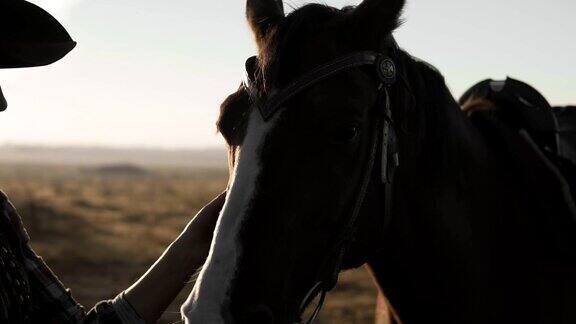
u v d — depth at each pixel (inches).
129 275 508.4
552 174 90.6
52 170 4446.4
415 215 80.6
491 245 87.6
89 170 4586.6
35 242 684.1
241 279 63.6
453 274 83.0
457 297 83.6
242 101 71.1
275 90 67.6
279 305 65.9
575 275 92.8
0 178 2827.3
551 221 89.0
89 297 426.3
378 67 72.4
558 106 112.7
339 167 67.6
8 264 58.7
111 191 1931.6
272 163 65.9
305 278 68.7
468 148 86.2
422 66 83.7
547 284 89.7
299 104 67.2
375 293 460.4
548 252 89.6
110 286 464.8
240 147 67.6
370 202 73.3
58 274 506.0
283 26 71.3
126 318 71.4
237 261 63.9
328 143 67.0
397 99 76.0
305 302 70.3
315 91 67.6
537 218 90.0
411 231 80.9
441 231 81.4
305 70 68.3
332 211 67.8
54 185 2145.7
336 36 72.2
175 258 74.0
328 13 75.2
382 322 96.6
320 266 69.6
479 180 87.0
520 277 88.9
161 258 74.4
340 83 69.1
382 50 75.2
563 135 103.6
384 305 96.5
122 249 650.2
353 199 70.2
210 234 75.4
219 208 76.1
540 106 97.6
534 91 99.0
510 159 92.1
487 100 100.9
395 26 74.9
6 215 61.0
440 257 82.1
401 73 77.5
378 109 72.6
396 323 91.2
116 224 927.0
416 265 82.4
